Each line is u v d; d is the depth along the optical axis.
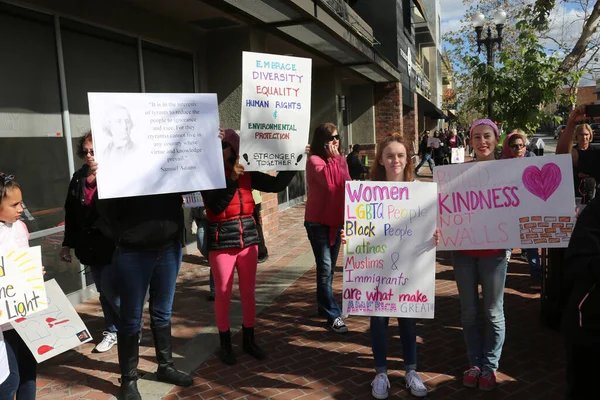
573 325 2.21
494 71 8.48
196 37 7.97
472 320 3.53
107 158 3.13
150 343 4.48
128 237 3.24
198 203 5.24
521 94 8.27
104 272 3.75
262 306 5.37
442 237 3.44
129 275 3.31
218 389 3.61
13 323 2.79
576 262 2.17
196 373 3.87
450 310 5.14
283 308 5.31
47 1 5.34
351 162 11.27
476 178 3.40
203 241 5.46
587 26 8.03
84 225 3.85
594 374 2.21
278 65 3.96
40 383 3.75
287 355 4.15
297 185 13.39
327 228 4.53
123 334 3.38
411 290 3.37
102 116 3.11
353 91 17.36
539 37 9.34
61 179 5.61
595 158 4.30
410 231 3.36
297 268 6.90
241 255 3.96
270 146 3.98
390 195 3.37
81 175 3.94
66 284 5.60
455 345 4.28
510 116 8.41
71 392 3.61
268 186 4.08
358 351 4.20
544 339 4.35
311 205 4.54
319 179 4.35
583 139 5.04
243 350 4.21
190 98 3.38
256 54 3.87
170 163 3.33
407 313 3.38
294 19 7.84
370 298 3.40
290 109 4.04
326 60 12.12
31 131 5.24
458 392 3.49
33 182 5.26
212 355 4.18
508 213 3.38
